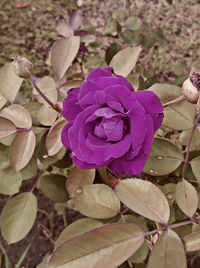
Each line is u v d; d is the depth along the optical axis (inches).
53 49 17.3
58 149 15.3
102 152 12.1
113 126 11.9
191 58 36.2
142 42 28.1
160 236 12.3
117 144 12.0
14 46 40.5
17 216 16.6
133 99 11.9
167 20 39.6
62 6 43.1
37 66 38.2
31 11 43.2
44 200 31.0
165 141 15.3
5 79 17.2
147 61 35.8
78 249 11.7
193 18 39.7
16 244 29.6
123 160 12.5
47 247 29.3
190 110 15.0
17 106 16.3
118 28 28.6
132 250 11.8
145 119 11.9
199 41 37.5
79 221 14.8
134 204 12.9
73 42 17.3
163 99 15.3
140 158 12.5
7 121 15.7
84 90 12.6
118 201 14.5
